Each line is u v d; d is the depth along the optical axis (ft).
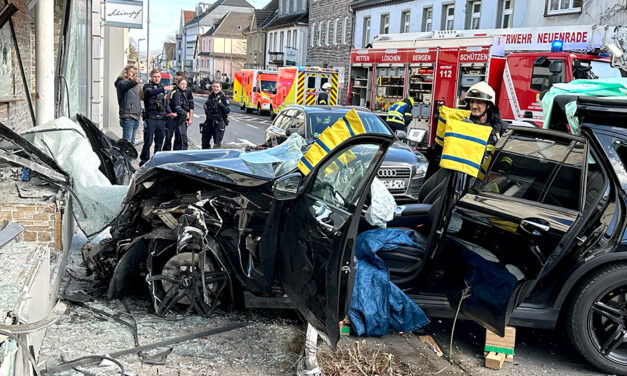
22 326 9.73
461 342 17.02
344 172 13.05
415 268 16.69
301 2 198.59
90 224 20.16
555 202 15.37
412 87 57.82
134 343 14.89
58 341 14.56
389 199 17.81
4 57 28.43
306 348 13.75
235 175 16.14
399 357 15.42
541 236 14.25
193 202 16.38
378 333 16.38
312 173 14.17
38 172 18.81
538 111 48.11
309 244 13.44
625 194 14.87
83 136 20.92
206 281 16.51
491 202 15.55
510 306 14.23
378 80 62.08
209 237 16.21
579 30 47.62
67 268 19.56
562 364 15.85
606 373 15.28
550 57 46.78
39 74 24.45
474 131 15.07
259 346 15.34
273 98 116.67
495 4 86.17
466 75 52.60
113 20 58.85
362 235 17.29
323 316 12.64
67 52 32.37
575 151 15.61
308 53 172.55
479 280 15.01
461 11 94.48
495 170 16.38
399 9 113.80
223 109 49.96
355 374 14.26
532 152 16.28
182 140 46.88
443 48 54.13
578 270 14.89
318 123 34.40
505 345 15.60
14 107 30.91
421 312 16.30
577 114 15.64
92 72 56.29
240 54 357.82
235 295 17.71
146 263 17.44
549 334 17.83
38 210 17.56
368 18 128.98
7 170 19.40
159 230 16.22
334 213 12.71
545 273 15.01
